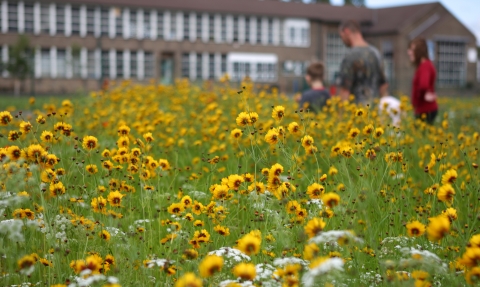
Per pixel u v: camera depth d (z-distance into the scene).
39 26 42.88
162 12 46.78
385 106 6.50
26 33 42.38
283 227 3.02
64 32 43.69
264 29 50.28
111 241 3.08
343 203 3.26
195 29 47.94
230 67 48.88
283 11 50.75
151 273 2.81
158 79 46.31
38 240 3.10
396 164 4.05
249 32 49.75
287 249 2.84
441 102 15.20
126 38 45.31
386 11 54.78
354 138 4.14
